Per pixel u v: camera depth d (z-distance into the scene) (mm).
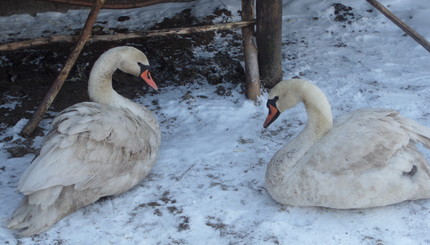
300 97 2803
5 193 2922
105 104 2918
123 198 2900
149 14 4590
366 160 2670
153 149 2979
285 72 3850
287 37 4312
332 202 2701
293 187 2734
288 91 2824
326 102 2775
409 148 2744
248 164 3090
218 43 4246
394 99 3494
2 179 3016
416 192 2707
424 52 3969
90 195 2777
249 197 2893
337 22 4461
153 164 2996
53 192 2664
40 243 2676
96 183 2750
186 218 2793
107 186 2791
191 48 4148
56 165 2660
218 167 3078
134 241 2693
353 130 2723
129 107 3096
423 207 2766
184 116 3492
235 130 3352
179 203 2871
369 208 2773
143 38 4258
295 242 2660
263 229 2717
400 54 3986
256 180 2988
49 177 2645
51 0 3576
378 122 2730
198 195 2912
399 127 2727
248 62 3576
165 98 3674
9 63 3957
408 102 3457
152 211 2832
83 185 2711
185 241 2693
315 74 3824
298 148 2770
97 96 3088
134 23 4484
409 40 4129
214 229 2740
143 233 2729
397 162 2682
